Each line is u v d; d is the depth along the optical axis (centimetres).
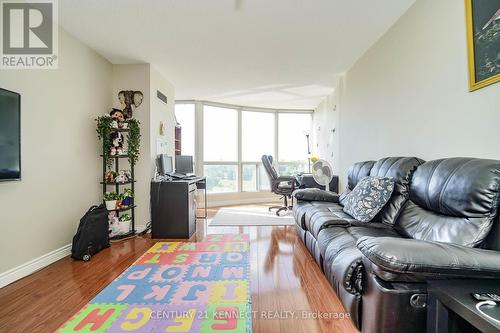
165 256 256
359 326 136
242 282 199
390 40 264
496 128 148
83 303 170
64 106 262
